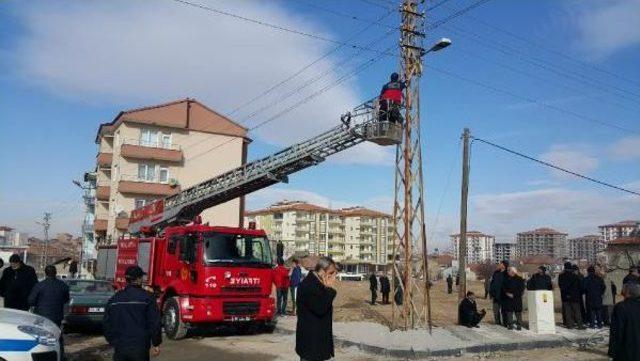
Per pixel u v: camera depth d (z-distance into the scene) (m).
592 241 136.62
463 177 22.19
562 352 14.16
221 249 14.70
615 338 7.55
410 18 16.05
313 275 7.40
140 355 6.75
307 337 7.25
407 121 15.72
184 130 57.16
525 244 153.75
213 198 23.47
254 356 12.10
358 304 26.67
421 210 15.42
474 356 13.17
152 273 16.06
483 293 41.53
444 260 131.88
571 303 17.38
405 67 15.96
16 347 7.30
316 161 20.66
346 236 131.12
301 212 124.38
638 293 7.54
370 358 12.50
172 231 15.96
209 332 16.12
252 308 14.98
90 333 15.66
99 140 64.31
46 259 90.38
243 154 62.06
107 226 58.50
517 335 15.49
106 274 20.22
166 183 54.81
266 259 15.49
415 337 14.00
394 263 15.59
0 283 11.24
